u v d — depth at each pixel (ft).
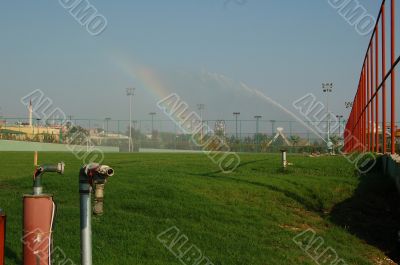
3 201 31.94
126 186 35.35
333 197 38.70
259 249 24.00
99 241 23.65
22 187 37.32
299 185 40.83
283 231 27.89
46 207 15.34
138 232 25.34
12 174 48.73
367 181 43.42
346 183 42.50
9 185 38.73
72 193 34.45
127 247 23.08
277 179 42.86
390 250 27.27
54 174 42.22
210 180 39.96
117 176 40.60
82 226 13.84
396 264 25.30
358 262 24.50
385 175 47.85
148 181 37.37
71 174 41.86
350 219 33.19
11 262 20.68
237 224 28.19
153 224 26.84
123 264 20.84
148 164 56.29
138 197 32.14
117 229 25.66
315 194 38.78
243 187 37.93
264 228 27.96
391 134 48.24
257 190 37.70
